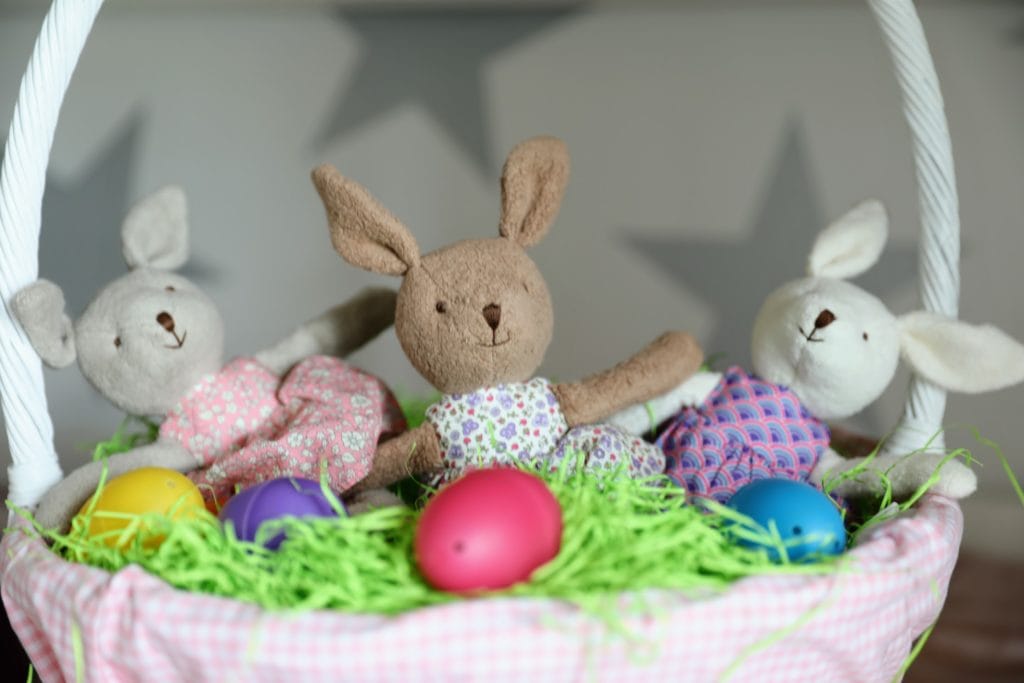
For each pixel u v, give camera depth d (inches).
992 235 33.5
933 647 28.6
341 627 15.4
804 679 16.9
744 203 34.6
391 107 35.1
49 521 19.3
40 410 19.8
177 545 17.3
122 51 35.0
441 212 35.3
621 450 20.6
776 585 16.3
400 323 20.7
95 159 35.2
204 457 21.4
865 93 33.9
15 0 34.2
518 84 34.9
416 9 34.7
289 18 35.0
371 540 17.1
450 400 21.0
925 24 33.4
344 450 20.5
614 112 34.8
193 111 35.2
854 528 20.7
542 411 21.0
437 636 15.3
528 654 15.4
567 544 16.9
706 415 22.0
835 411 22.0
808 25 34.0
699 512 19.7
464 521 16.4
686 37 34.4
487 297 20.1
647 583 16.1
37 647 18.3
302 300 35.5
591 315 35.3
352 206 20.5
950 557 18.4
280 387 22.0
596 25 34.6
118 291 21.1
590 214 35.1
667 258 34.9
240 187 35.4
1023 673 27.8
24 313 19.0
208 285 35.6
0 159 34.5
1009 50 33.1
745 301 34.8
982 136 33.3
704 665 15.9
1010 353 20.7
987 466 33.2
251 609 15.8
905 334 21.6
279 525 17.6
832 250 22.4
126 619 16.2
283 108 35.2
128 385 21.0
